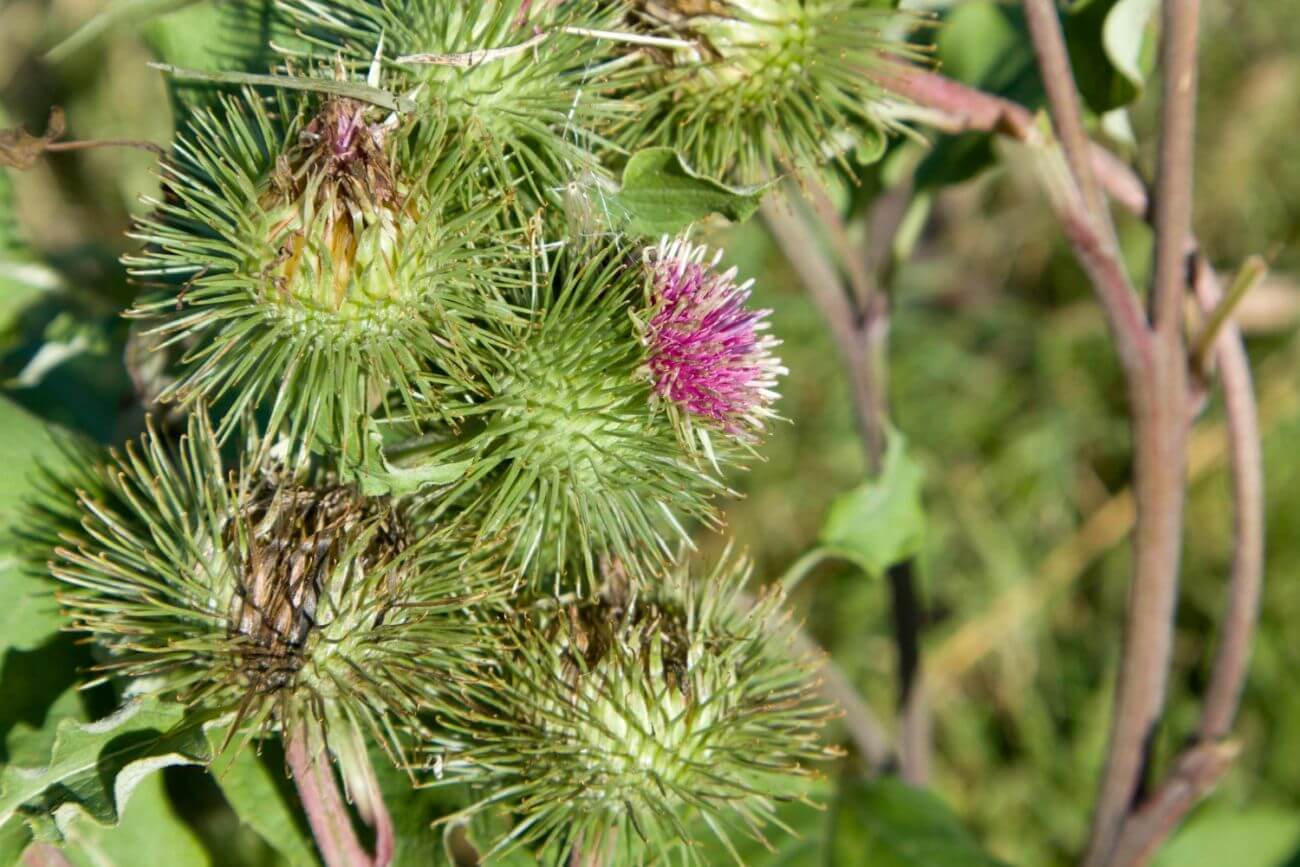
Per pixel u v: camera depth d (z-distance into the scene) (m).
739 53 0.36
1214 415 0.66
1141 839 0.41
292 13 0.35
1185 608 0.63
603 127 0.36
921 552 0.44
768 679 0.36
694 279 0.35
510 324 0.34
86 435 0.38
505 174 0.34
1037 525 0.64
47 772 0.33
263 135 0.33
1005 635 0.61
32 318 0.40
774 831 0.40
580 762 0.34
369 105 0.33
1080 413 0.67
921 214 0.42
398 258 0.33
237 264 0.33
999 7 0.44
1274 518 0.65
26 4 0.49
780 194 0.37
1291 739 0.59
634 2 0.36
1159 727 0.41
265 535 0.33
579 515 0.34
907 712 0.44
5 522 0.35
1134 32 0.39
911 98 0.37
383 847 0.34
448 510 0.34
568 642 0.34
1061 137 0.38
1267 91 0.73
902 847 0.40
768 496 0.62
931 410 0.67
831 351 0.65
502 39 0.34
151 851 0.37
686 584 0.36
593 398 0.34
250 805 0.35
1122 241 0.70
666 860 0.35
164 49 0.36
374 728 0.33
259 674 0.33
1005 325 0.70
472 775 0.34
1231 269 0.71
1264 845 0.49
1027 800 0.59
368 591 0.33
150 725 0.33
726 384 0.34
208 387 0.33
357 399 0.33
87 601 0.34
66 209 0.49
